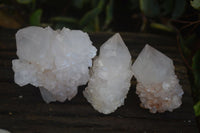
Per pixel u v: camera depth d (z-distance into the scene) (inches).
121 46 13.3
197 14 16.6
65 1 19.4
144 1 17.0
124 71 13.2
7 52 15.0
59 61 12.8
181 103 13.8
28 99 14.0
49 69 13.0
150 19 17.6
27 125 13.7
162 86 13.1
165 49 15.7
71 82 13.1
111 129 13.7
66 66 12.8
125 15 19.1
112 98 13.2
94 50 13.3
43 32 13.0
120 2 19.3
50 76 13.1
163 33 17.9
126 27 18.9
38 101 14.0
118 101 13.4
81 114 13.9
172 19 16.7
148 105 13.5
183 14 16.8
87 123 13.7
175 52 15.7
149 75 13.1
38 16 17.4
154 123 13.9
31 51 12.8
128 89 13.6
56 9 19.4
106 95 13.1
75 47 12.9
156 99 13.3
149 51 13.3
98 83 13.2
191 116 14.1
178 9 16.4
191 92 16.0
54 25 18.6
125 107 14.1
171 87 13.2
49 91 13.6
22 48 12.9
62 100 13.6
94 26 18.3
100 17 19.0
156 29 17.9
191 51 17.0
